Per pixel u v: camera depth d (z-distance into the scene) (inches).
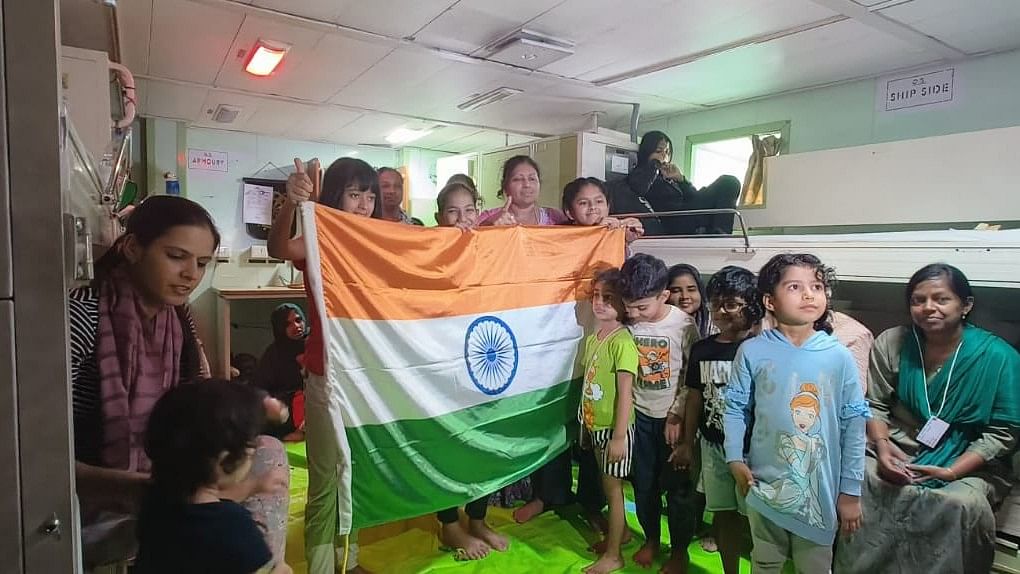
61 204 24.0
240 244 191.9
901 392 76.3
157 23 105.7
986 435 69.5
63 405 24.3
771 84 143.7
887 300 97.3
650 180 131.5
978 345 70.9
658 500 82.1
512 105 163.9
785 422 61.5
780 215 135.0
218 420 39.4
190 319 59.4
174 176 176.7
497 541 85.4
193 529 38.3
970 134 107.6
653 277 79.4
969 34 109.8
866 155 121.0
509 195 102.6
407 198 222.4
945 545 65.9
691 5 99.3
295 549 83.0
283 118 175.9
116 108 98.7
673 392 80.4
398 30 110.4
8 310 23.4
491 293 77.7
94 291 46.5
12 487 23.8
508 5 99.7
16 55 23.0
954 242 73.6
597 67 131.3
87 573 41.2
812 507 60.4
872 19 104.0
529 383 82.4
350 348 64.0
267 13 102.0
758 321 73.6
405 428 69.0
